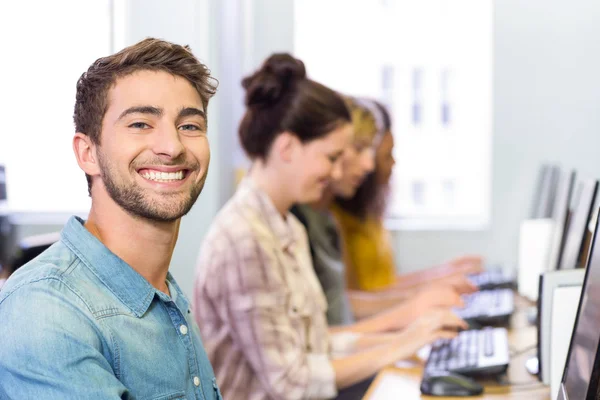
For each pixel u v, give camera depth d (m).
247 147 2.02
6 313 1.01
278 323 1.86
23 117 4.00
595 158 4.27
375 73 4.64
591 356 1.05
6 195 3.88
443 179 4.61
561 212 2.24
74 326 1.01
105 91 1.10
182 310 1.24
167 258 1.17
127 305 1.10
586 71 4.26
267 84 1.96
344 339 2.22
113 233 1.12
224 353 1.86
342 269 2.77
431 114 4.63
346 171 2.95
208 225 3.50
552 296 1.55
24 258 2.00
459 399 1.65
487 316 2.43
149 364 1.10
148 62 1.11
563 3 4.27
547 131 4.31
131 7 3.54
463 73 4.55
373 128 3.01
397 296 3.08
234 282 1.85
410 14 4.59
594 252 1.19
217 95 3.56
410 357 2.14
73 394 0.97
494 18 4.33
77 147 1.13
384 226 3.23
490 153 4.38
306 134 1.96
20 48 3.95
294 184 1.99
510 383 1.74
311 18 4.63
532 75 4.31
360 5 4.62
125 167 1.09
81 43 3.92
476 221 4.50
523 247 2.92
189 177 1.13
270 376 1.83
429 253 4.45
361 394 2.42
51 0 3.89
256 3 4.44
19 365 0.98
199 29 3.47
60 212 4.05
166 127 1.10
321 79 4.62
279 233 1.97
